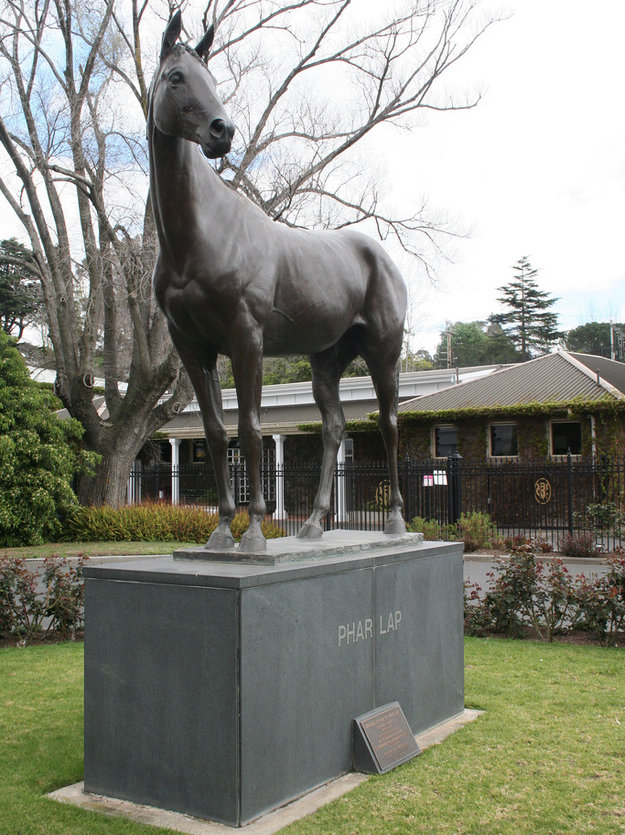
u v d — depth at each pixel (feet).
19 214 66.74
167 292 13.80
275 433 93.45
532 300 219.00
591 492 75.20
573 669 22.26
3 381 60.13
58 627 28.48
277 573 12.53
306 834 11.41
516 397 81.66
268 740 12.21
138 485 86.48
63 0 63.82
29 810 12.53
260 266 14.08
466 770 14.20
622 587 26.21
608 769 14.32
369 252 17.53
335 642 13.94
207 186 13.58
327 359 18.40
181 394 67.26
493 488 80.38
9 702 19.52
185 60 12.18
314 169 63.26
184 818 12.02
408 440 85.51
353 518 79.00
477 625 27.94
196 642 12.14
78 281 70.03
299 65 64.39
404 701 16.02
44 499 57.00
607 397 74.59
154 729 12.55
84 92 62.13
